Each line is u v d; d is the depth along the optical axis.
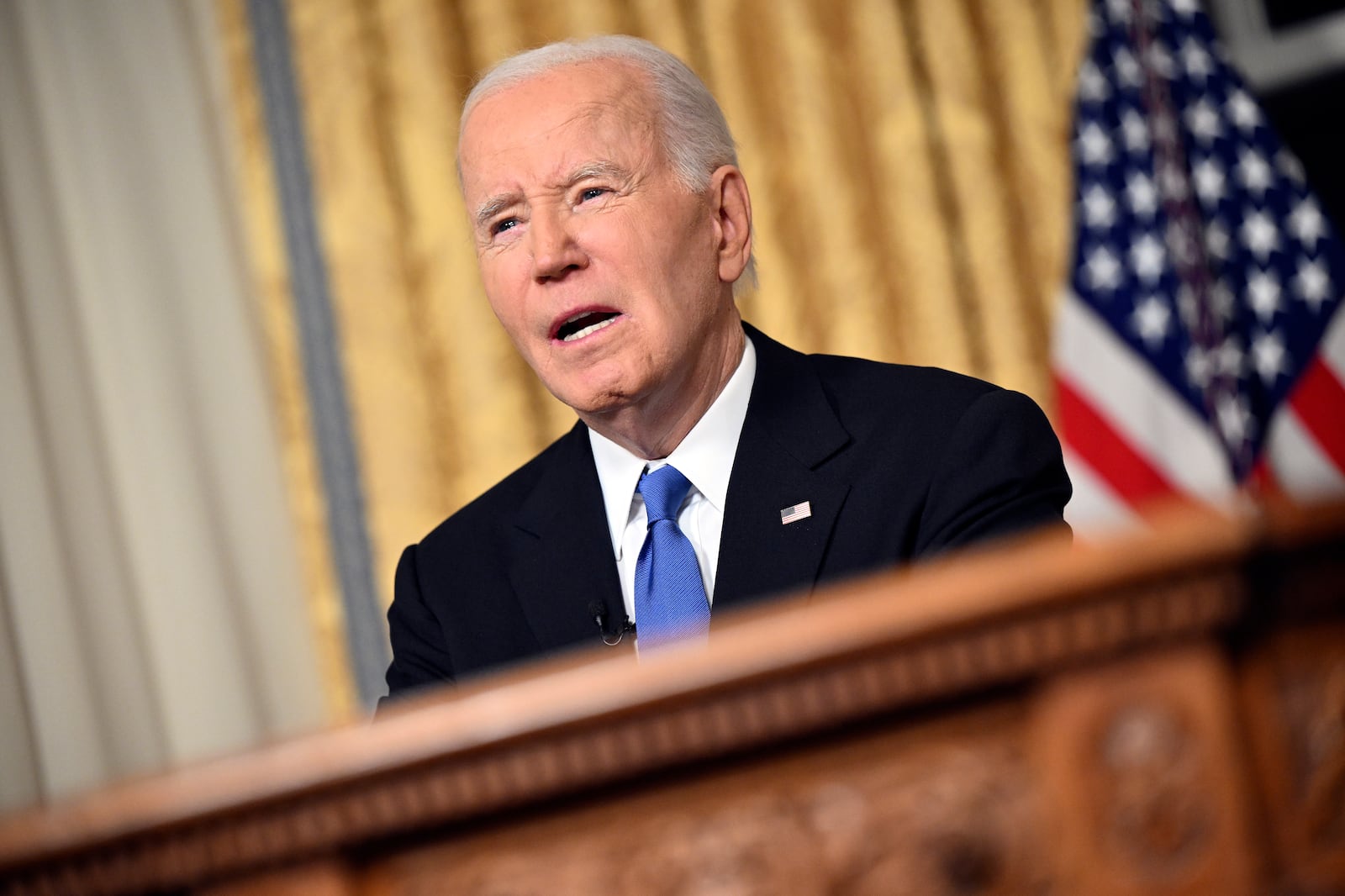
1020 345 10.03
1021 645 1.82
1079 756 1.83
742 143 10.16
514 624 5.02
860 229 10.12
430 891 2.00
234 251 10.48
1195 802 1.80
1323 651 1.83
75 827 1.99
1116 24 10.05
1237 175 9.64
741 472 4.75
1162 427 9.37
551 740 1.89
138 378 10.18
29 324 10.11
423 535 9.92
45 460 9.97
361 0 10.36
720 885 1.93
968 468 4.46
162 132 10.48
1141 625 1.80
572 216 4.85
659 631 4.57
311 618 10.16
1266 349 9.36
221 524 10.16
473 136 5.03
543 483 5.27
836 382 5.02
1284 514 1.78
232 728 9.94
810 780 1.92
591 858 1.97
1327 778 1.80
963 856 1.87
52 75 10.38
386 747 1.91
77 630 9.85
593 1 10.23
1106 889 1.81
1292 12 11.43
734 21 10.30
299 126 10.30
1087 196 9.77
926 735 1.90
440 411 10.06
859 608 1.83
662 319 4.81
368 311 10.09
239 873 2.00
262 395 10.35
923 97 10.40
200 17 10.65
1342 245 9.48
